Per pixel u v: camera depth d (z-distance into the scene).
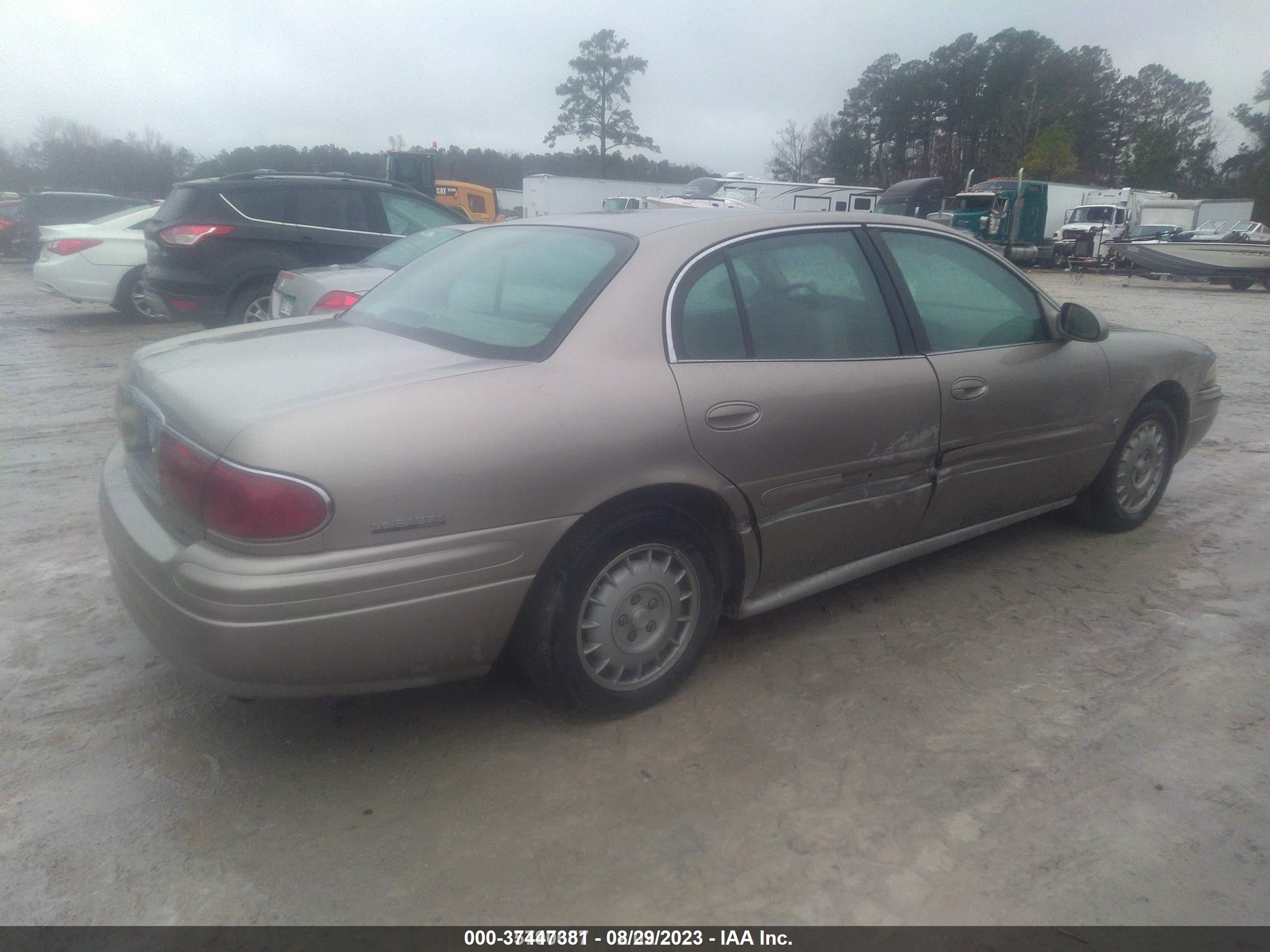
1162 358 4.36
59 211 21.72
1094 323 3.82
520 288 2.98
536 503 2.47
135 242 11.45
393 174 27.62
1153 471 4.58
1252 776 2.67
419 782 2.59
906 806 2.52
